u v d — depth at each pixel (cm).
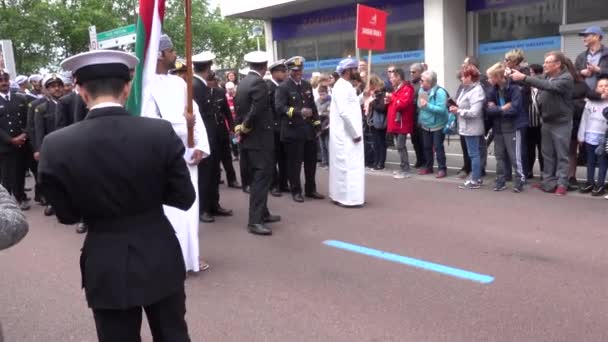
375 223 641
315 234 608
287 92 754
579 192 732
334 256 530
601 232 562
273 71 752
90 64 228
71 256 575
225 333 380
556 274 458
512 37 1402
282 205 762
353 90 712
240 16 1955
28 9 2577
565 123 715
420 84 942
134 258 225
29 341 383
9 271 535
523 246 532
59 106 723
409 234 590
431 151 922
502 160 768
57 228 702
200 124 480
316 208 734
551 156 740
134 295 224
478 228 598
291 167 776
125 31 1617
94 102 231
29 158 863
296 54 1969
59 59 2759
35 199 895
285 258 532
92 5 2838
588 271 462
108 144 222
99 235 229
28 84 1214
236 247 574
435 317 388
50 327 404
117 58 232
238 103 608
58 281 500
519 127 745
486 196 745
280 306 420
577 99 730
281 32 1994
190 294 452
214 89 869
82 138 222
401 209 702
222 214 721
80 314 425
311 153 788
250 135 604
